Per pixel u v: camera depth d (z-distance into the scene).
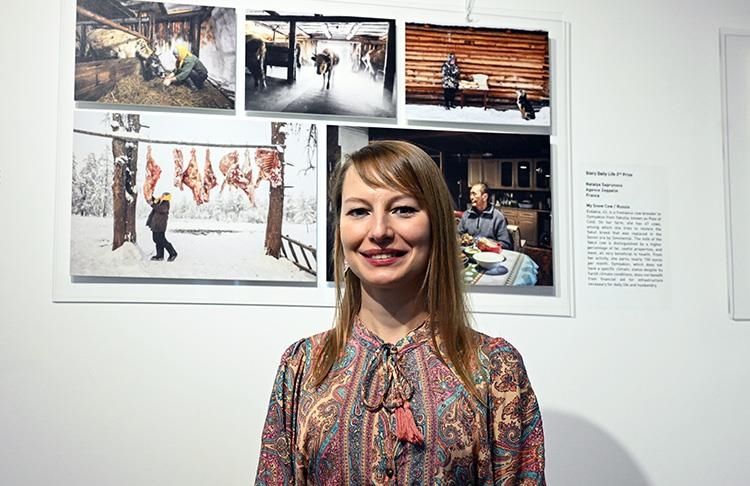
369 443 1.13
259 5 1.77
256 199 1.73
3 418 1.60
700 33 1.97
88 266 1.65
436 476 1.11
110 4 1.72
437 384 1.17
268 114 1.76
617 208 1.88
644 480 1.82
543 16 1.89
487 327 1.79
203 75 1.73
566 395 1.81
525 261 1.81
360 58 1.79
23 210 1.65
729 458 1.87
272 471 1.20
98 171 1.67
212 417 1.68
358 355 1.20
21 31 1.69
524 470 1.21
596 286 1.85
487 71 1.84
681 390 1.86
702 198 1.93
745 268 1.92
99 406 1.64
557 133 1.87
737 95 1.96
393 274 1.17
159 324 1.68
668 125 1.93
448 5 1.85
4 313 1.62
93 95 1.69
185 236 1.70
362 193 1.18
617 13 1.94
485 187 1.81
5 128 1.66
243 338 1.71
